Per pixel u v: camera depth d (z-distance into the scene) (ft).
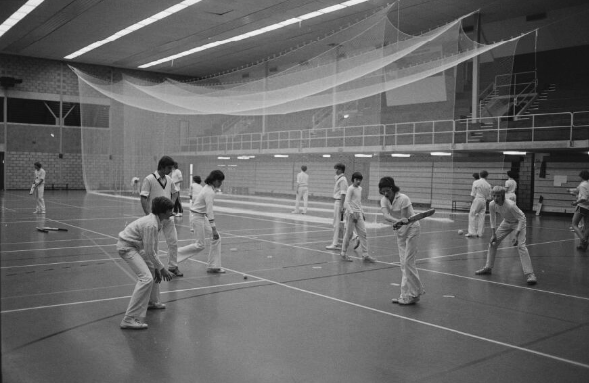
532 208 79.15
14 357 15.07
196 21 84.02
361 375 14.32
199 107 74.28
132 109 102.73
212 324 18.84
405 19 79.25
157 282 19.29
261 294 23.72
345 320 19.77
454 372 14.66
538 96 81.35
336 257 34.42
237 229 49.67
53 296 22.29
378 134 66.59
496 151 71.56
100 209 66.74
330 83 47.34
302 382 13.75
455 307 22.08
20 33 92.94
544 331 18.74
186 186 101.81
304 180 67.15
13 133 113.60
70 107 119.75
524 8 75.36
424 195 83.10
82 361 14.84
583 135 65.46
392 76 53.31
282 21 82.99
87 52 108.99
